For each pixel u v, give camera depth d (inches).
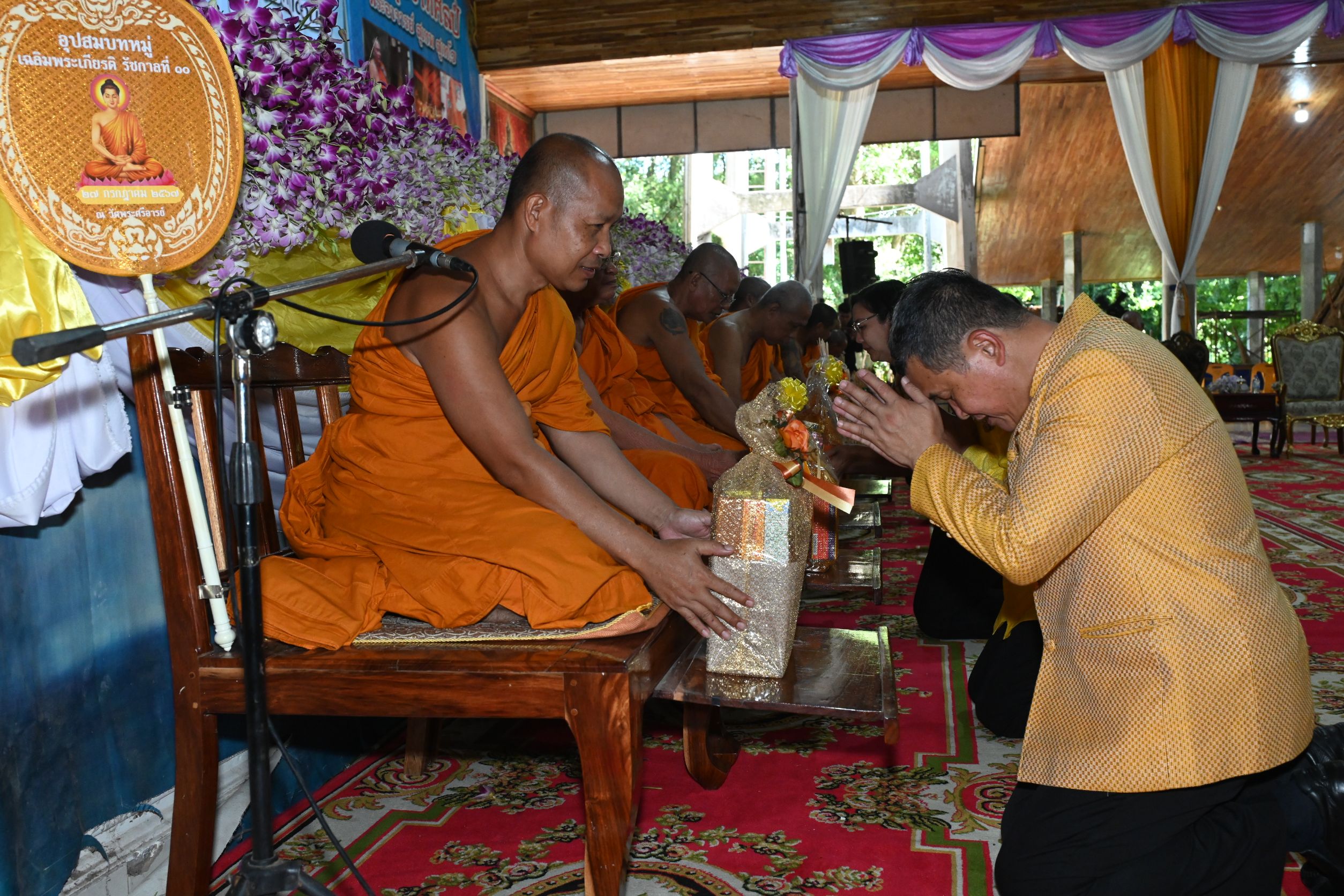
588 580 65.2
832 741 102.6
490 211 121.5
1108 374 55.8
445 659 61.8
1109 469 55.0
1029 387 61.9
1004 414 63.9
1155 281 802.8
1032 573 57.0
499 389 70.0
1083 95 492.4
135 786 75.0
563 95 426.3
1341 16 340.5
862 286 287.0
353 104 85.3
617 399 132.8
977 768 94.1
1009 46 350.0
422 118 104.0
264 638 56.7
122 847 71.8
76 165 61.2
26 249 61.5
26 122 59.1
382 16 267.9
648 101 439.5
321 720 94.2
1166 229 404.5
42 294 61.4
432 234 102.3
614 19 357.1
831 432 88.4
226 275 77.0
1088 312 61.5
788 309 179.2
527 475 69.7
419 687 62.1
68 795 68.7
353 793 90.9
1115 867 57.7
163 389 63.9
